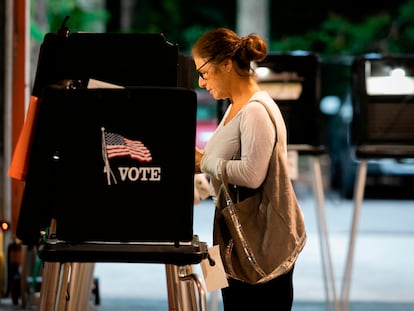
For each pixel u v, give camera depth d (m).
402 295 10.11
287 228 5.16
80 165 4.45
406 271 11.70
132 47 5.17
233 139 5.21
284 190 5.16
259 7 25.80
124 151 4.46
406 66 8.56
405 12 25.55
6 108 9.27
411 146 8.49
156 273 11.42
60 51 5.12
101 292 10.05
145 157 4.46
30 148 4.61
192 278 4.54
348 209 19.17
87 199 4.47
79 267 5.78
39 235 4.53
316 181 8.42
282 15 27.72
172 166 4.46
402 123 8.52
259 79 8.27
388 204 20.19
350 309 9.29
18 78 9.39
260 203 5.20
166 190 4.47
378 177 20.75
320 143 8.29
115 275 11.20
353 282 10.89
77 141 4.44
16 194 9.34
